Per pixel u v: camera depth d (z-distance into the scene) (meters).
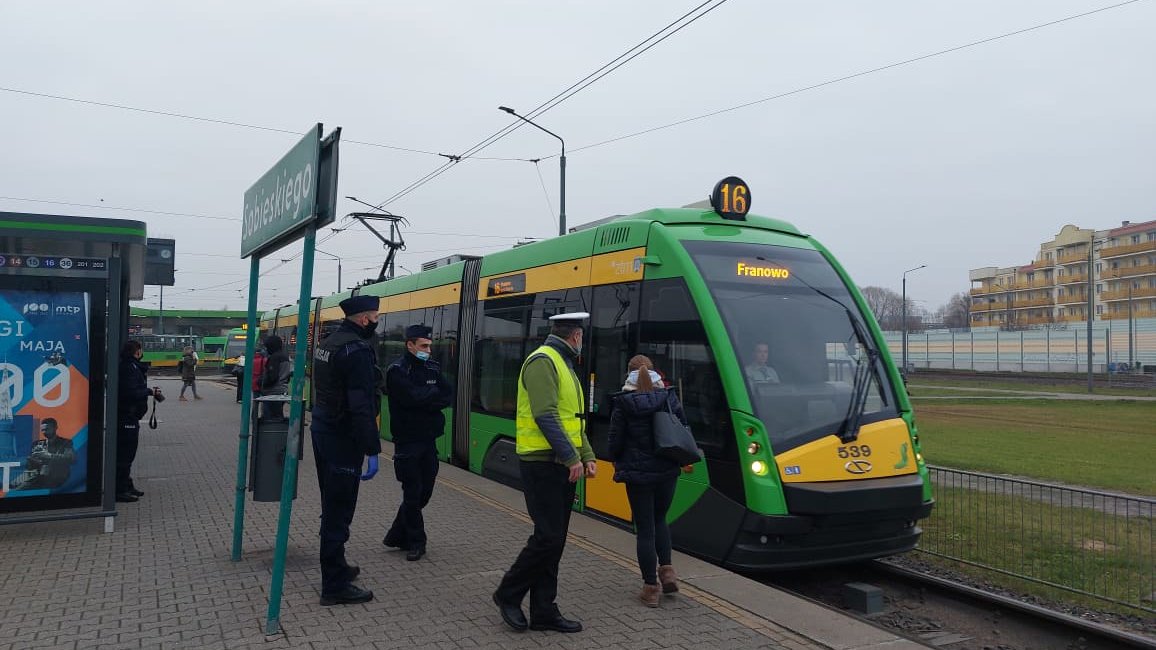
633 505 5.39
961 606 6.47
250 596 5.39
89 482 7.16
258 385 13.70
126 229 7.39
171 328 64.81
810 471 6.27
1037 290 103.19
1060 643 5.71
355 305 5.30
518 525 7.54
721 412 6.49
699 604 5.35
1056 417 24.25
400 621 4.93
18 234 7.11
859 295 7.60
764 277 7.26
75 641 4.55
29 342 7.04
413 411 6.32
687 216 7.79
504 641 4.64
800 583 7.11
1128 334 57.38
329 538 5.21
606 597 5.48
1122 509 6.91
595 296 8.34
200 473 10.55
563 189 20.20
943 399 33.28
